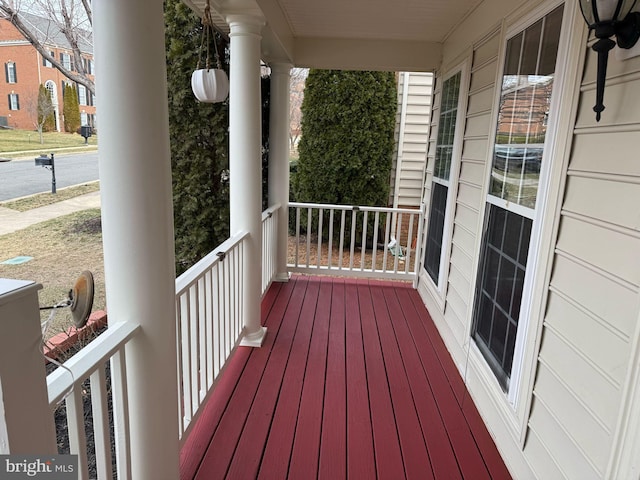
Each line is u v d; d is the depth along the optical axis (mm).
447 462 2045
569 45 1667
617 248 1341
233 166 2928
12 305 799
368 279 4891
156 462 1503
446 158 3668
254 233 3012
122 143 1278
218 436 2156
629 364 1232
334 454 2061
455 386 2707
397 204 6707
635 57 1289
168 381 1495
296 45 4152
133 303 1381
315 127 6277
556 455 1630
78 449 1089
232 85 2818
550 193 1769
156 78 1297
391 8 3133
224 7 2602
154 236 1366
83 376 1078
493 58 2604
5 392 795
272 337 3295
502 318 2246
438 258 3750
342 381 2709
